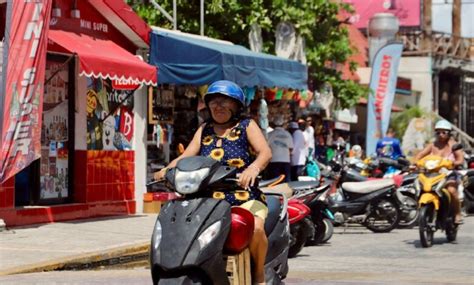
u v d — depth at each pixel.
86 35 17.31
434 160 15.88
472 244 16.38
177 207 7.63
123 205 18.52
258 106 22.52
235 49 20.05
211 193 7.94
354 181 19.08
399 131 42.16
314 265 13.59
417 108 42.56
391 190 18.34
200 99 21.31
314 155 25.38
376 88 34.34
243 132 8.31
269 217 9.26
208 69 18.56
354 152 24.88
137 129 19.08
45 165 16.73
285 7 26.05
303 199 15.72
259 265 8.30
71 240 14.09
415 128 39.97
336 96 30.77
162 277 7.53
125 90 18.69
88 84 17.67
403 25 47.84
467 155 25.91
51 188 16.91
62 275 11.46
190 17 25.72
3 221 14.96
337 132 34.78
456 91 52.81
